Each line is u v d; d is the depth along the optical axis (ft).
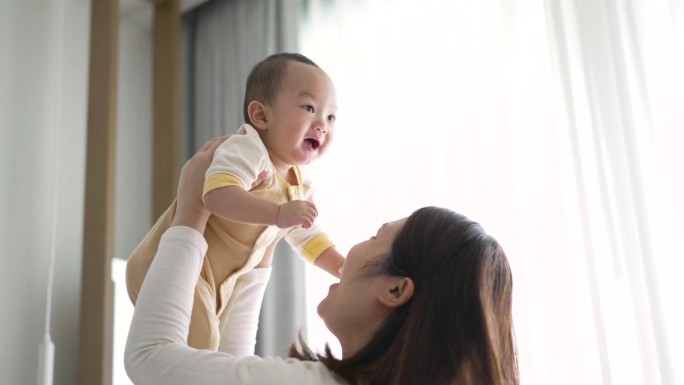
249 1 7.88
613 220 4.78
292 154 3.68
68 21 7.84
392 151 6.29
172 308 2.79
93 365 6.48
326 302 3.09
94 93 7.04
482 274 2.74
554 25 5.27
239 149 3.31
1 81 7.08
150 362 2.62
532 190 5.34
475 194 5.62
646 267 4.55
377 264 2.93
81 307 6.67
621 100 4.84
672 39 4.76
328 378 2.61
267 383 2.50
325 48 7.23
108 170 6.77
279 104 3.69
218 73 8.01
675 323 4.49
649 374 4.48
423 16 6.38
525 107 5.51
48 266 7.06
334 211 6.58
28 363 6.73
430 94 6.12
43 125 7.34
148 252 3.43
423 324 2.64
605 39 5.04
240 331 3.67
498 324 2.83
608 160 4.88
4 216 6.83
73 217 7.39
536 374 5.10
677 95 4.69
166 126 7.58
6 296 6.70
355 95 6.73
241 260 3.51
